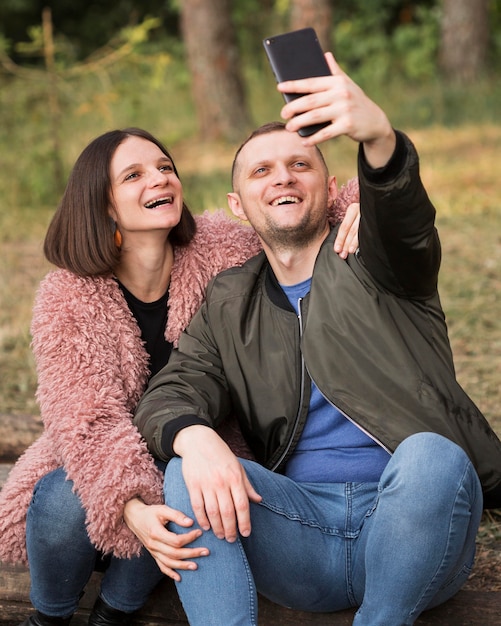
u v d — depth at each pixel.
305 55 1.99
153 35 16.47
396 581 1.98
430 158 8.68
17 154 8.17
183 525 2.07
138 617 2.43
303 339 2.26
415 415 2.17
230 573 2.05
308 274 2.38
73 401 2.30
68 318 2.39
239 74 11.03
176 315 2.51
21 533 2.39
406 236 2.08
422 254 2.12
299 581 2.20
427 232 2.09
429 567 1.97
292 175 2.32
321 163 2.37
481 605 2.30
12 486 2.43
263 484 2.17
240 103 11.04
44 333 2.38
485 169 7.98
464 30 13.62
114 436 2.25
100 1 17.11
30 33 8.16
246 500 2.07
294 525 2.18
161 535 2.07
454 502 1.96
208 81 10.90
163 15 17.11
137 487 2.17
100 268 2.42
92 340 2.39
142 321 2.54
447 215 6.57
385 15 16.36
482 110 11.24
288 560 2.17
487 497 2.23
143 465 2.21
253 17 15.75
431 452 1.99
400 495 1.97
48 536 2.25
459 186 7.43
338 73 1.97
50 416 2.32
